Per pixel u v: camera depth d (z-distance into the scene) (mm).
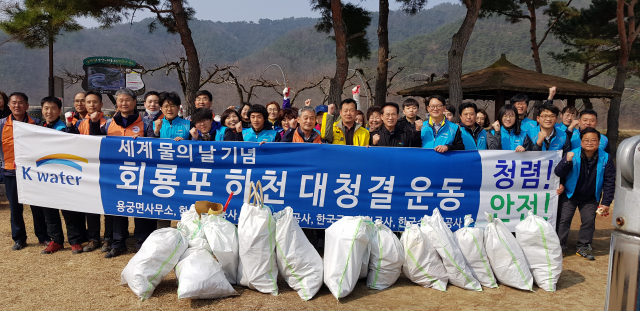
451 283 4227
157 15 12641
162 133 5180
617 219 2182
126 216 4988
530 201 4805
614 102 17297
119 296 3879
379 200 4738
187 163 4898
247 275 3943
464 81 13836
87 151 5020
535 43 20344
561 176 4801
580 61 19844
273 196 4777
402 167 4727
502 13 19609
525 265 4195
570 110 6199
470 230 4273
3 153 5152
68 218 5074
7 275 4367
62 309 3625
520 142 5332
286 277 3990
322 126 5145
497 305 3820
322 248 5195
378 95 14391
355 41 16094
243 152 4812
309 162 4754
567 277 4547
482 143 5426
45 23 12273
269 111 5996
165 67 15203
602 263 4996
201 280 3688
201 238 4129
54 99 5285
